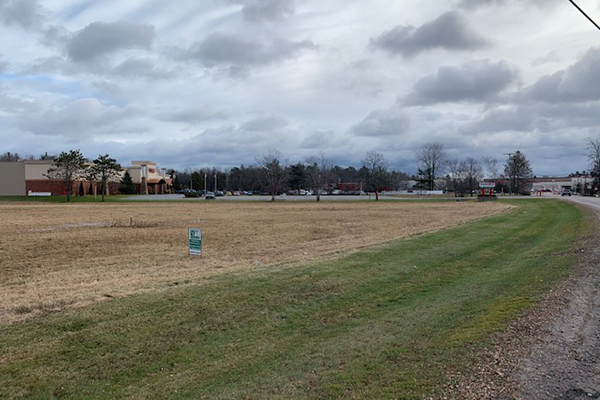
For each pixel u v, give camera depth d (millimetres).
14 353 6887
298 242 21766
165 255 18031
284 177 95250
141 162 138625
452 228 25172
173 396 5660
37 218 39031
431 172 133000
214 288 10617
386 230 26812
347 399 5242
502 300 9156
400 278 11914
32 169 103375
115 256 17891
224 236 24828
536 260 14008
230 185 168375
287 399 5379
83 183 108062
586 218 27453
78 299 9891
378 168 105938
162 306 9180
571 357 6023
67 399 5688
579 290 9430
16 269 15109
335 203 73375
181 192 154375
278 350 7055
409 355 6484
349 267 13281
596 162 85875
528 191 121188
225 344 7352
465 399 4965
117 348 7137
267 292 10336
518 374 5531
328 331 7891
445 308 8938
